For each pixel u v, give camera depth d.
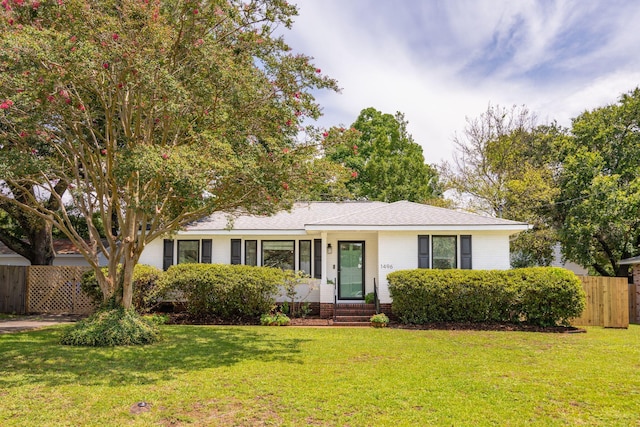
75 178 12.91
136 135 10.75
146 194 11.00
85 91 10.36
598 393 7.21
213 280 15.88
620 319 16.12
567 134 30.16
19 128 9.92
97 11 9.09
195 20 10.02
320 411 6.21
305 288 18.11
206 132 9.88
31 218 18.66
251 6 10.64
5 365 8.67
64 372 8.16
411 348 10.96
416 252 17.17
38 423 5.67
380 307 16.95
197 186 8.80
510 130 29.14
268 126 10.90
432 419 5.97
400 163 33.81
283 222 19.48
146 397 6.74
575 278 14.80
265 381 7.68
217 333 13.21
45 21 9.38
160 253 19.03
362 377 8.00
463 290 15.07
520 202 25.98
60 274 18.52
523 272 15.16
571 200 25.59
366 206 21.83
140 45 9.08
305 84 11.13
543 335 13.38
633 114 25.84
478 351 10.70
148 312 17.00
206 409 6.28
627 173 25.69
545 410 6.41
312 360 9.46
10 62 8.38
